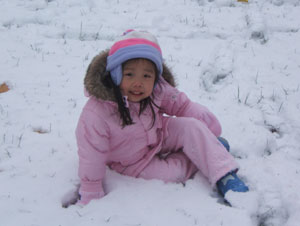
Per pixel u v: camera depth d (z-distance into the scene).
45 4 6.05
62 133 3.21
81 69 4.39
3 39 4.98
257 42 5.02
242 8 6.05
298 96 3.82
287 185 2.61
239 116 3.53
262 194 2.55
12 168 2.75
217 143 2.62
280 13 5.83
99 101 2.43
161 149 2.78
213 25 5.48
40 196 2.49
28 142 3.06
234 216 2.31
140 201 2.44
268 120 3.46
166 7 6.08
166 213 2.35
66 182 2.63
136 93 2.37
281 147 3.11
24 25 5.41
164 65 2.62
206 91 4.05
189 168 2.74
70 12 5.86
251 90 3.93
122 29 5.38
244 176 2.74
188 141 2.63
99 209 2.35
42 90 3.92
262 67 4.38
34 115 3.46
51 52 4.76
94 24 5.47
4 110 3.52
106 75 2.32
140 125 2.50
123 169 2.69
